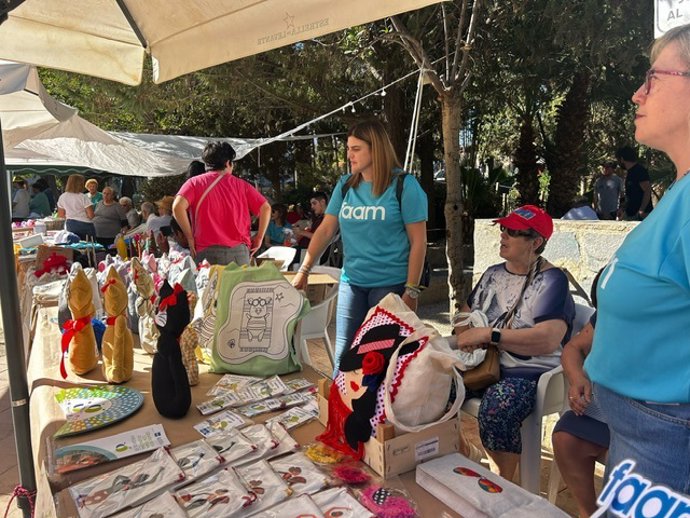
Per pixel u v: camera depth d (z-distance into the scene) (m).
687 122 1.09
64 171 12.17
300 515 1.16
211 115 12.09
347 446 1.43
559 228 3.16
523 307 2.33
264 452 1.44
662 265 1.03
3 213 1.92
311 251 2.80
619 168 9.95
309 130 12.22
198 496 1.24
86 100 10.73
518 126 14.48
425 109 9.33
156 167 7.52
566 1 4.94
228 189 3.71
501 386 2.22
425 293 7.20
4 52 2.50
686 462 1.05
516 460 2.22
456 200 5.26
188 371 1.92
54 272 3.93
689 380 1.01
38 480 1.68
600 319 1.20
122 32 2.53
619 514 1.07
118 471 1.36
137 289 2.32
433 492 1.27
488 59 8.17
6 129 3.89
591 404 1.87
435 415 1.39
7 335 1.97
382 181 2.45
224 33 2.05
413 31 5.23
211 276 2.24
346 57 6.98
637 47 5.35
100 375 2.06
